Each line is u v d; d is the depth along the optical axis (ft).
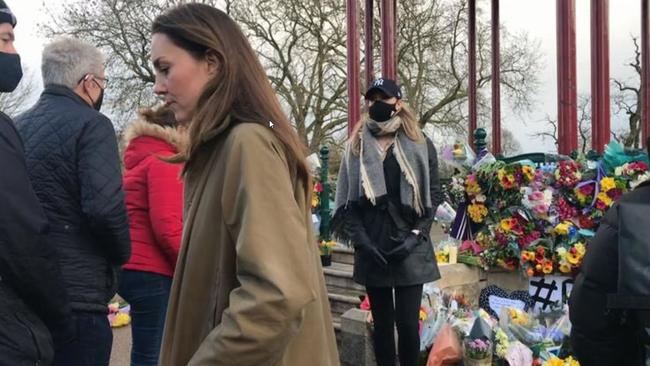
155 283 10.41
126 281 10.46
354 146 11.91
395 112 11.61
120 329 19.70
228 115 4.54
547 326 14.25
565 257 15.05
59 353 7.63
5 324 5.75
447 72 70.49
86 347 7.84
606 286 5.62
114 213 7.86
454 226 17.34
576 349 6.07
